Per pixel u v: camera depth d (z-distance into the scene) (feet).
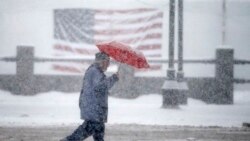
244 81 230.89
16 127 136.87
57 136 121.60
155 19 265.75
